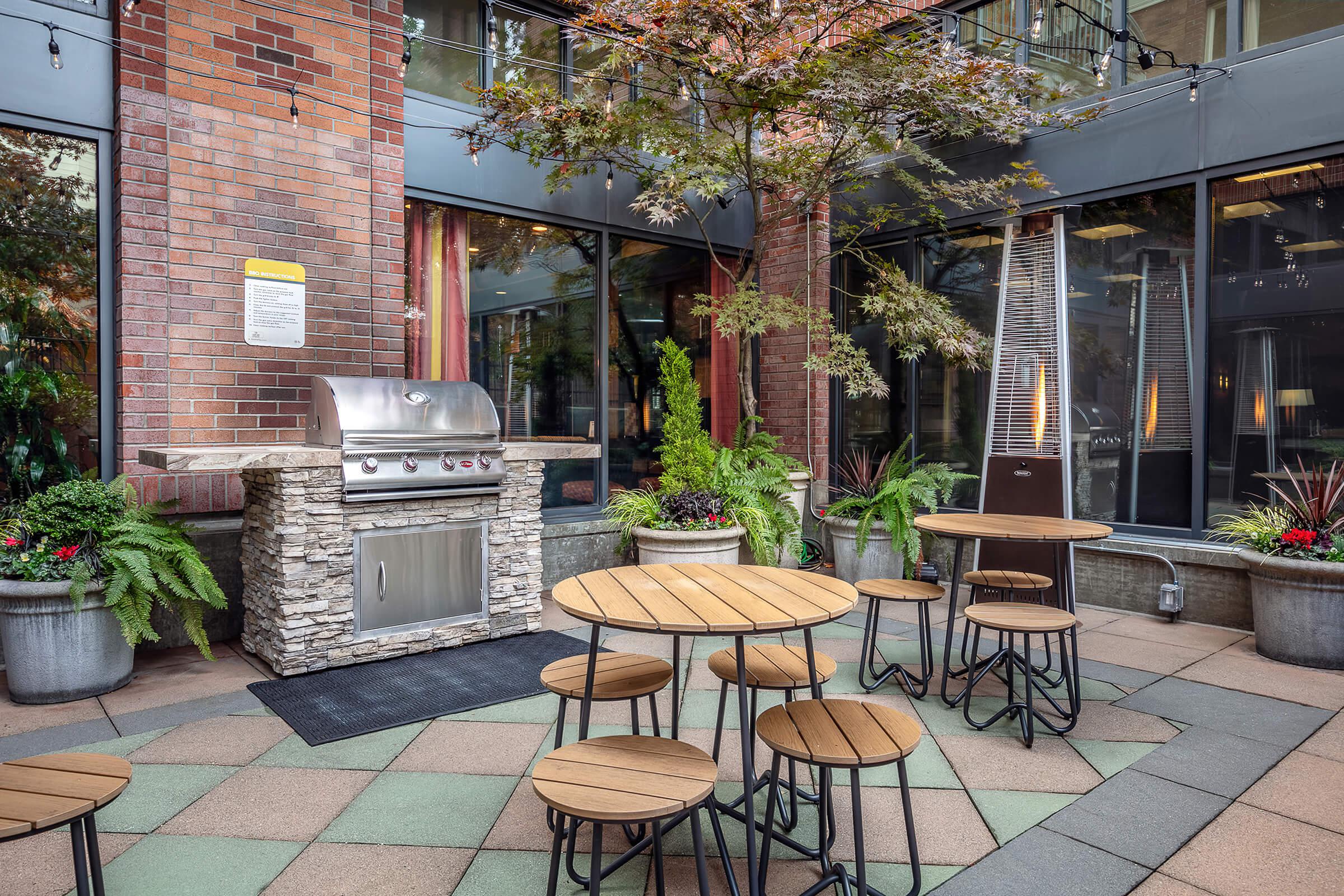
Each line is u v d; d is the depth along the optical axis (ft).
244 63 14.82
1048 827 8.33
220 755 9.96
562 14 19.69
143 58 13.76
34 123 13.30
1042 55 18.72
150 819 8.40
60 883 7.27
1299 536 13.62
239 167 14.82
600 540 19.66
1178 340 16.97
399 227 16.79
